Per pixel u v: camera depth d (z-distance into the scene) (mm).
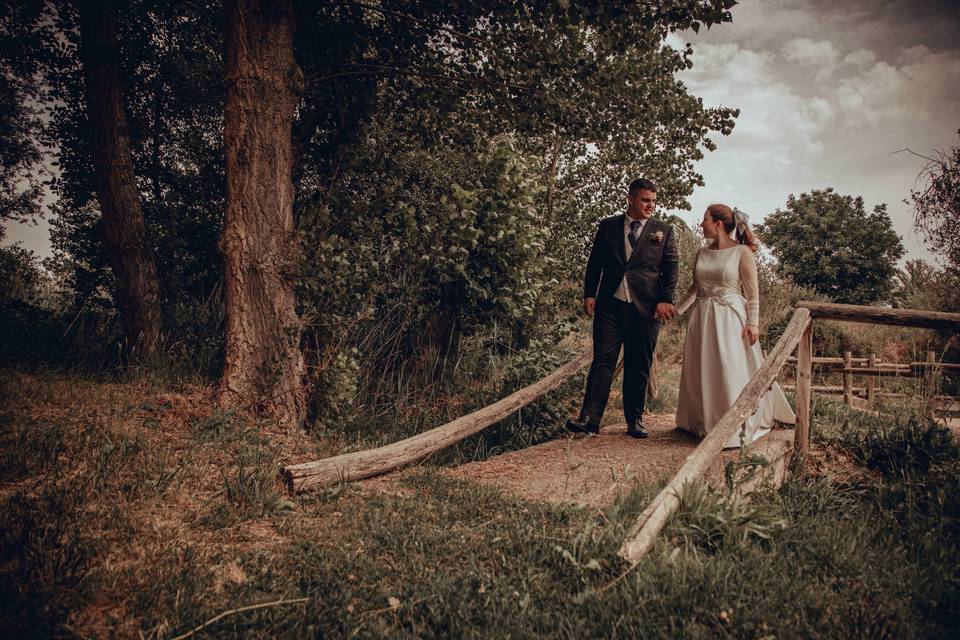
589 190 8445
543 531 2857
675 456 4305
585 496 3611
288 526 3062
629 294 4789
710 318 4684
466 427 4574
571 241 7902
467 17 5332
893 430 4660
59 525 2607
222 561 2615
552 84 5926
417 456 4238
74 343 5621
